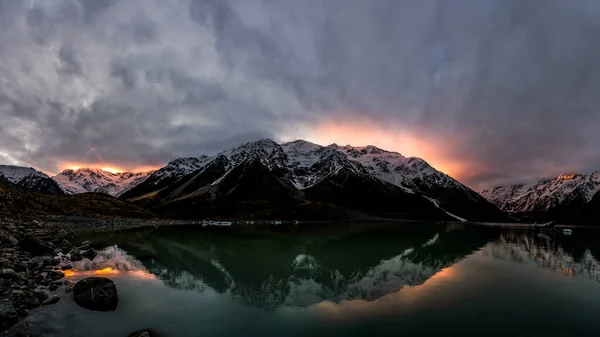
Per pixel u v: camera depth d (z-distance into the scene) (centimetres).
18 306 2108
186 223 14150
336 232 10706
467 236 10038
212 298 2777
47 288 2594
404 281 3516
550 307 2602
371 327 2189
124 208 14100
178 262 4328
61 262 3747
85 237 6334
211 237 8025
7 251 3581
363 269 4225
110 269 3603
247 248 6169
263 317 2362
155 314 2341
